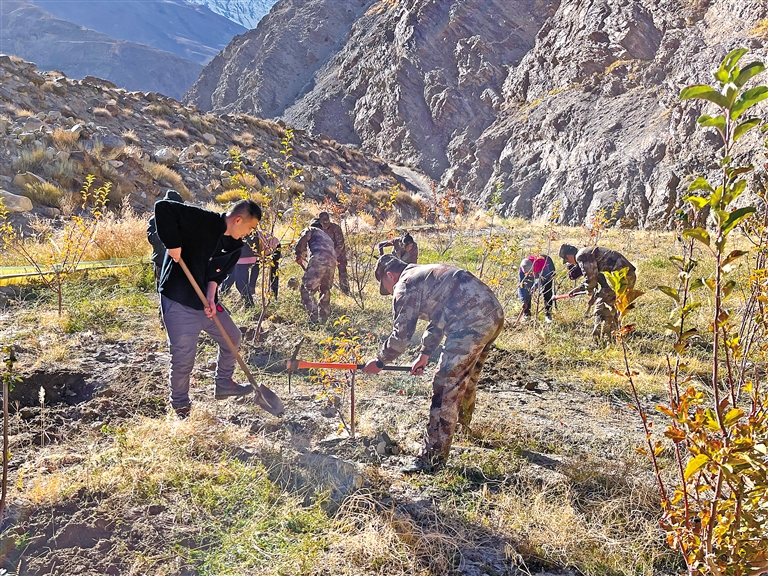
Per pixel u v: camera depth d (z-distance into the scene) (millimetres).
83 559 3148
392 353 4352
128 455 4012
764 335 3080
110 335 6820
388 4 96875
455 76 68625
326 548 3309
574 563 3361
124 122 27016
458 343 4223
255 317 8125
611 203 36219
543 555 3410
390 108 72688
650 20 46750
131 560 3150
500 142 55438
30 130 18812
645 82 43906
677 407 2467
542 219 43125
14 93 23469
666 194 32531
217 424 4660
